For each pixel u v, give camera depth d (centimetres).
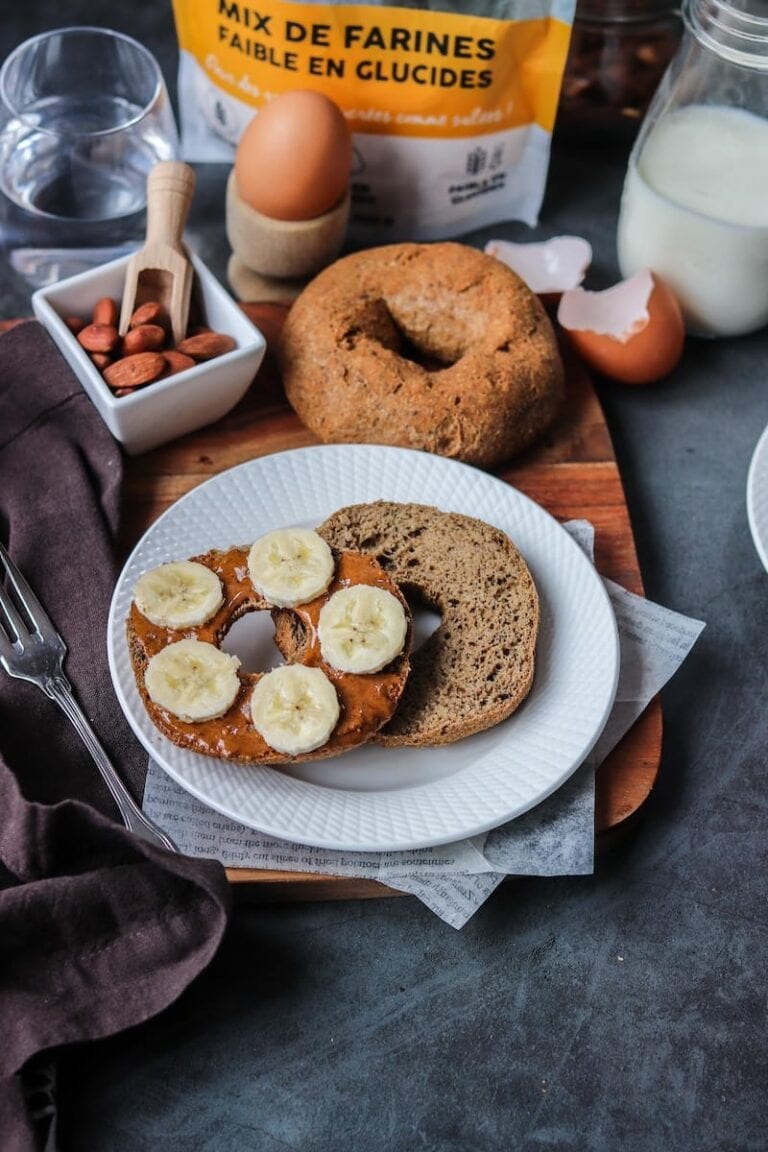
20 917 58
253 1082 58
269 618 66
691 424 76
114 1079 58
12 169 75
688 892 63
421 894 60
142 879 59
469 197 81
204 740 60
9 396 70
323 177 73
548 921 62
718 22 70
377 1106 58
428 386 70
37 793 62
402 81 76
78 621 66
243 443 72
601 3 78
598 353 74
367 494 69
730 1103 59
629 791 63
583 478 72
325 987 60
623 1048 60
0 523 69
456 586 66
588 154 87
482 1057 59
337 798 61
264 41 75
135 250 77
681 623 67
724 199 73
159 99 75
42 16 88
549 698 63
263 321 76
